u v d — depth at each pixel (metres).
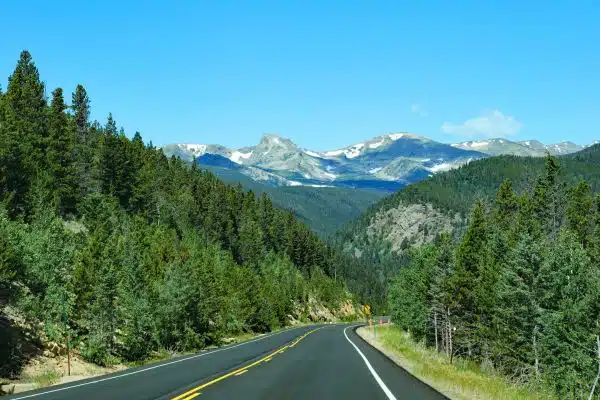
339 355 31.33
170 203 117.81
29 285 27.22
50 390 16.14
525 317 40.09
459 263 53.50
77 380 19.17
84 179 83.00
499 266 48.66
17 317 24.44
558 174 82.06
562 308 37.78
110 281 29.41
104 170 89.75
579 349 33.31
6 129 60.75
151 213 94.62
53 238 31.62
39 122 82.81
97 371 24.47
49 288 26.89
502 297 42.47
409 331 73.44
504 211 79.00
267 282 107.81
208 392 15.14
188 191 143.25
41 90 98.06
